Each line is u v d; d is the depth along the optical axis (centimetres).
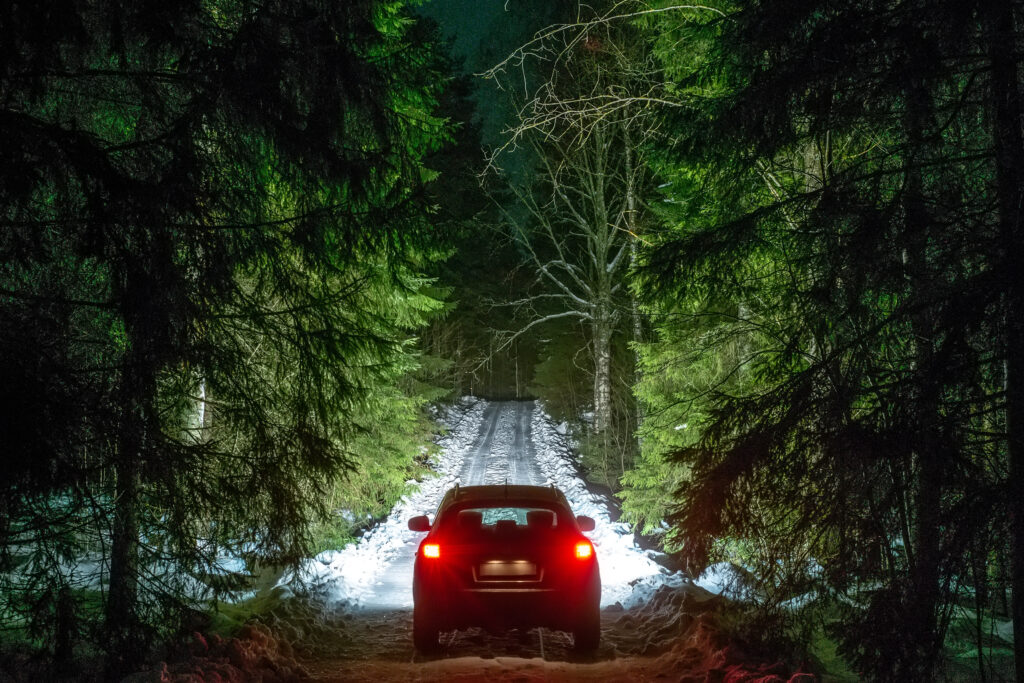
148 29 643
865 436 581
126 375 630
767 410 667
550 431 4494
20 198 560
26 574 616
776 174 1003
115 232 596
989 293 547
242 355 718
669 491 1720
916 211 591
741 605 752
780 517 659
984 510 530
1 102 592
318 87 698
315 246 722
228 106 682
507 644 924
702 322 1242
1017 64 605
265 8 683
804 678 625
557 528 862
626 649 907
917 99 593
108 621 647
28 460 559
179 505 684
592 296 3481
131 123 774
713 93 1063
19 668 640
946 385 555
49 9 572
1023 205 564
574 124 1866
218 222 701
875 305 689
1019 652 564
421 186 762
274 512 724
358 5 727
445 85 1069
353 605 1222
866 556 587
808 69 614
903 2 589
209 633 772
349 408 801
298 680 738
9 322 598
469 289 5409
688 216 1064
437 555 845
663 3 1336
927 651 539
